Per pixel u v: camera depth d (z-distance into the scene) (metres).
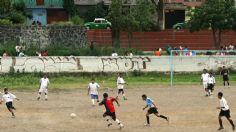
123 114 47.06
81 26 91.38
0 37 87.12
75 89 66.00
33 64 75.38
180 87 68.38
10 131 39.56
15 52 83.06
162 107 50.97
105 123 42.88
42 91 57.12
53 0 110.12
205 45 100.81
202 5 96.94
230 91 64.44
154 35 100.06
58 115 46.75
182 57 78.38
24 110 49.53
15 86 68.62
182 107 51.03
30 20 105.75
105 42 98.81
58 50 84.88
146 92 63.19
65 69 76.06
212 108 50.41
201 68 79.00
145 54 88.94
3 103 54.09
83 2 111.81
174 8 112.38
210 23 95.38
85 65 76.50
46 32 89.44
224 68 70.38
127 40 99.62
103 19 99.62
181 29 102.06
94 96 52.38
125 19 94.62
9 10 95.12
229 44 101.94
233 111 48.91
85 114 47.28
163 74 77.81
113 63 77.06
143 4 97.25
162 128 40.56
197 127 41.00
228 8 95.00
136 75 77.31
